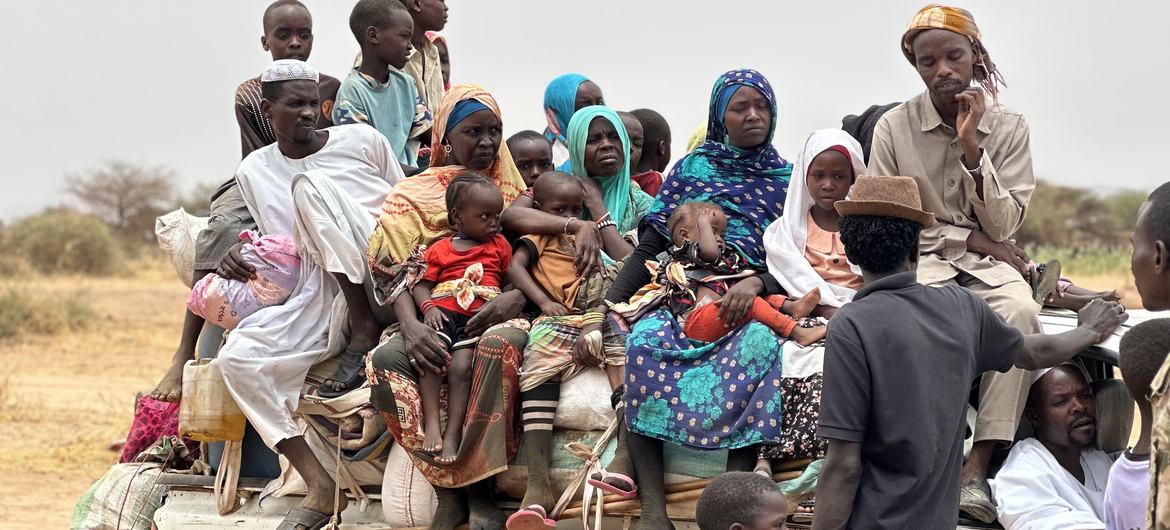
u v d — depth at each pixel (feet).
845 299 16.22
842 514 13.05
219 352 17.15
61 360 65.16
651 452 15.65
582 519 15.74
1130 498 14.02
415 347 16.25
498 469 15.89
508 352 16.06
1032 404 15.60
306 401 17.30
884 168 17.63
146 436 21.12
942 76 16.90
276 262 17.69
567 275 17.43
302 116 18.08
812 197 16.81
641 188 21.49
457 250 17.06
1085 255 102.99
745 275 16.67
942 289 13.65
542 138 19.72
